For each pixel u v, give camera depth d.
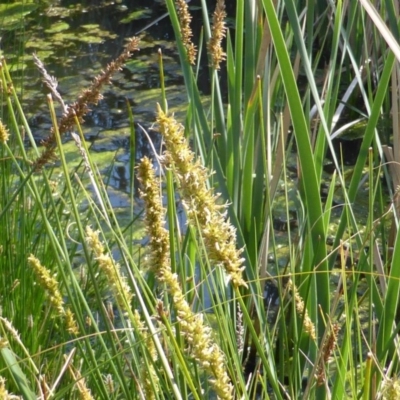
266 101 2.74
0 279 2.67
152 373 2.00
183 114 5.60
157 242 1.87
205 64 6.66
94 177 2.03
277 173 2.73
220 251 1.79
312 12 2.66
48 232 2.04
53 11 8.17
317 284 2.24
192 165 1.79
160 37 7.50
